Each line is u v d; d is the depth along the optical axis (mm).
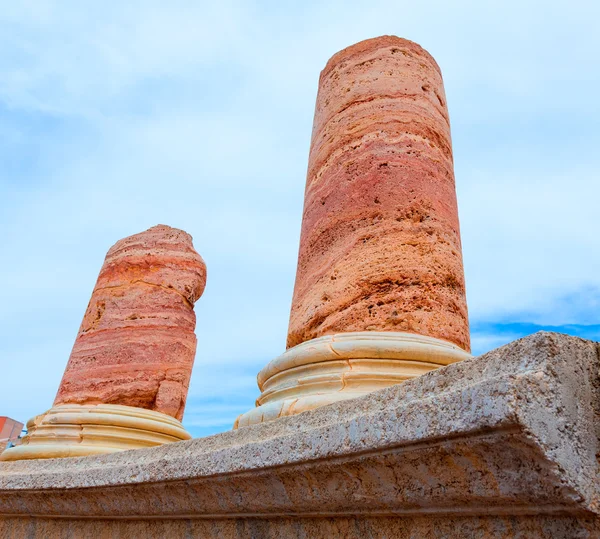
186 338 8094
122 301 7949
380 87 5250
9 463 6281
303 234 5145
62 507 5223
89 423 6848
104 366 7457
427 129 5105
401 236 4461
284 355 4332
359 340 4000
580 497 1809
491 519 2205
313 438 2758
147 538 4434
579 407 1942
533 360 1990
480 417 1922
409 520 2551
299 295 4809
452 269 4559
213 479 3457
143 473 4066
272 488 3096
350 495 2668
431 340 4090
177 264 8414
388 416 2369
